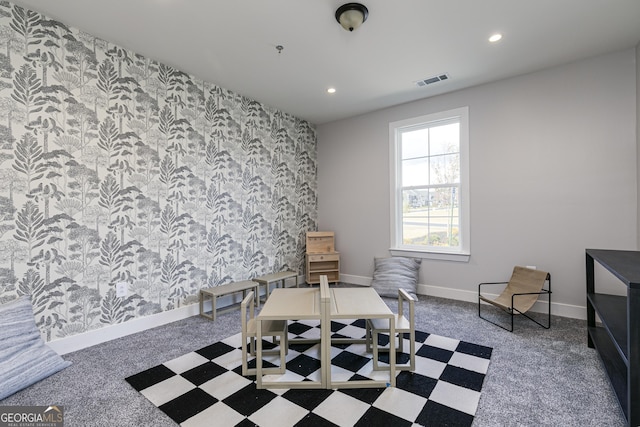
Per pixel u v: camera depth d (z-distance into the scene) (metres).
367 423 1.56
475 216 3.52
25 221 2.15
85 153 2.44
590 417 1.58
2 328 1.88
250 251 3.84
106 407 1.70
